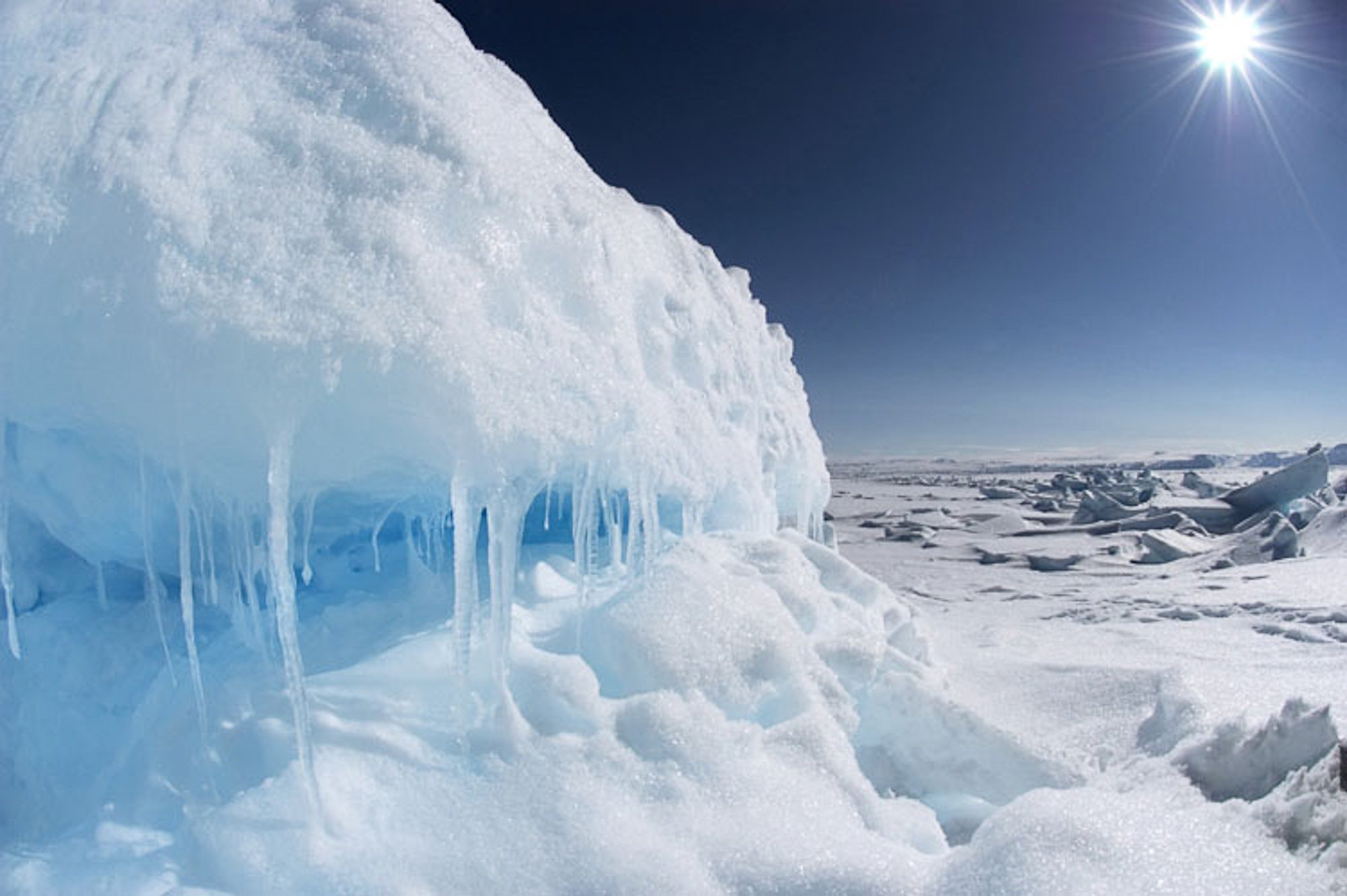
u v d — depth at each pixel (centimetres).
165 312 168
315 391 167
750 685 226
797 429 387
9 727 226
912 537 1477
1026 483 3188
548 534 349
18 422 199
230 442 178
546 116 281
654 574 243
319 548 288
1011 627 523
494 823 177
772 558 287
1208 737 224
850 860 176
